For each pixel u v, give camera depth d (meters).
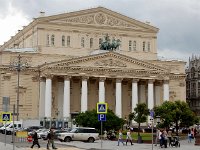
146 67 137.00
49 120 123.88
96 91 140.25
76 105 138.38
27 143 73.69
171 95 148.50
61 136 80.88
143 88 143.62
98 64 132.62
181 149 61.59
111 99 142.12
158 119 94.38
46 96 128.50
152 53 148.50
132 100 135.62
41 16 138.38
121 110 138.25
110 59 133.88
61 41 139.38
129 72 135.12
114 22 145.38
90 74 131.88
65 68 129.50
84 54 140.62
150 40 148.88
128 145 71.62
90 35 142.25
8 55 133.38
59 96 135.75
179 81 150.12
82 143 76.50
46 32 138.12
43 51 136.88
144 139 87.00
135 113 104.44
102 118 50.91
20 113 133.12
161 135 66.25
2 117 55.34
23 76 134.38
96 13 143.38
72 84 138.38
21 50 137.12
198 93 188.75
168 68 146.50
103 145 70.50
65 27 140.00
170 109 97.31
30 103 134.38
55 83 136.25
